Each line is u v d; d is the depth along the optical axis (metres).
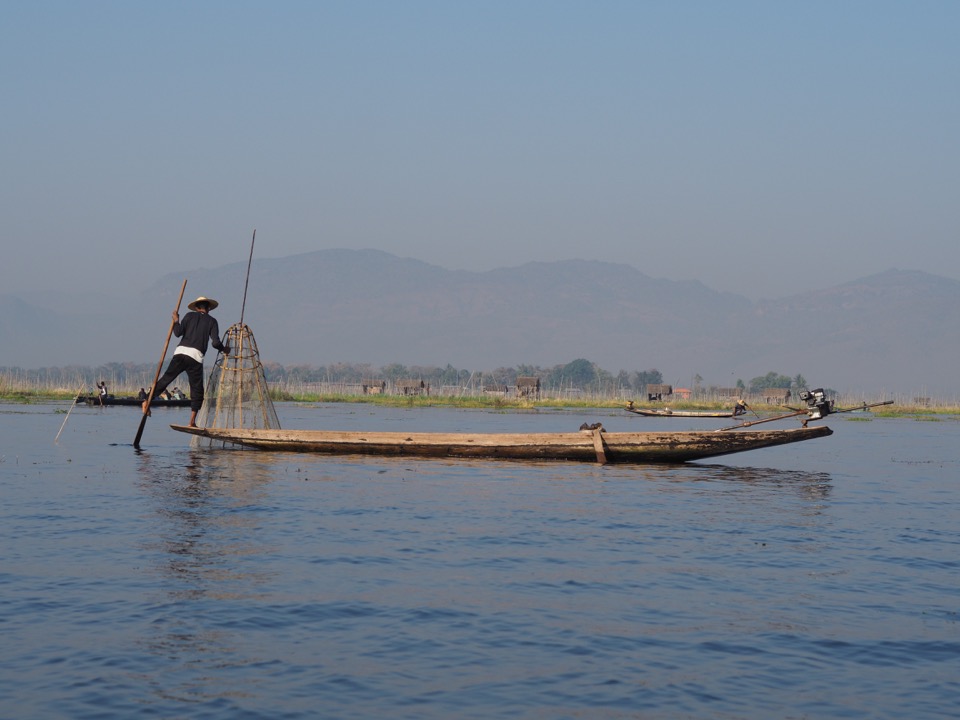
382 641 7.79
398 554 10.93
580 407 70.31
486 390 86.06
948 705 6.68
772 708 6.58
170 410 47.12
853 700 6.75
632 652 7.67
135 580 9.38
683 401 71.50
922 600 9.41
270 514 13.41
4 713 6.16
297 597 8.96
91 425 32.97
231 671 7.02
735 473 20.58
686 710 6.51
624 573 10.26
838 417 60.25
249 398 23.94
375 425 38.88
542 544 11.73
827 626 8.45
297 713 6.29
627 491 16.89
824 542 12.29
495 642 7.84
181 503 14.13
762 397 75.56
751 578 10.16
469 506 14.68
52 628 7.86
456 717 6.30
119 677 6.83
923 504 16.20
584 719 6.31
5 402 53.06
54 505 13.73
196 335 23.42
